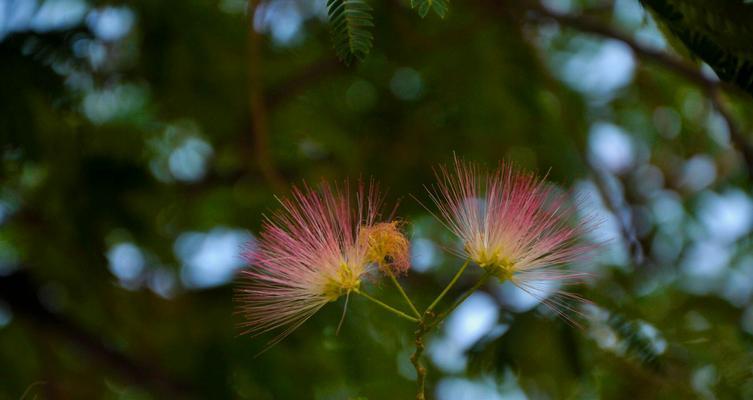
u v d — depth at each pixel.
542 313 4.78
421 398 2.92
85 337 6.47
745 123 7.28
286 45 7.51
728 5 2.94
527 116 7.19
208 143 7.30
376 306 6.41
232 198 7.36
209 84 6.45
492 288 6.11
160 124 6.95
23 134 5.38
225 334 5.87
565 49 8.13
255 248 3.21
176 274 6.97
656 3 3.03
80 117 5.87
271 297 3.18
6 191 6.05
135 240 6.43
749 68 2.96
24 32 5.32
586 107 8.01
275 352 5.85
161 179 7.04
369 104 7.75
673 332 5.53
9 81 5.25
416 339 2.97
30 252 6.41
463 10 7.26
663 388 5.18
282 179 6.87
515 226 3.11
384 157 7.39
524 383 5.96
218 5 6.47
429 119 7.41
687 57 3.22
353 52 2.84
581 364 4.86
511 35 7.32
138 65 6.10
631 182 8.30
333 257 3.12
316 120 7.66
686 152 8.39
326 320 5.96
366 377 6.07
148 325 6.62
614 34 7.11
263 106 6.54
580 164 7.30
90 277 6.38
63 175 5.97
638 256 6.77
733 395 5.14
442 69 7.35
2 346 6.60
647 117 8.31
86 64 5.47
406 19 7.17
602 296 4.85
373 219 3.35
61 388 6.78
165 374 6.08
